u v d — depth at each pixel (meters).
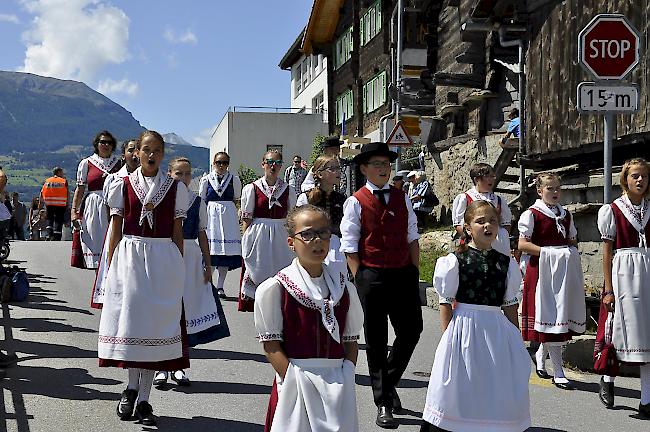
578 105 7.42
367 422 5.94
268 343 3.84
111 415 5.89
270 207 9.04
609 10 11.29
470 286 4.87
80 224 10.20
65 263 15.38
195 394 6.55
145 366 5.62
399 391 6.84
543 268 7.30
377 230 6.14
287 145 40.47
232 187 11.69
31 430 5.47
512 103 19.20
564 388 7.20
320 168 7.37
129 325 5.63
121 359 5.60
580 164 12.66
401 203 6.27
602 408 6.57
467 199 7.78
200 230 7.18
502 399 4.73
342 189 16.64
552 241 7.36
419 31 24.33
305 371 3.77
